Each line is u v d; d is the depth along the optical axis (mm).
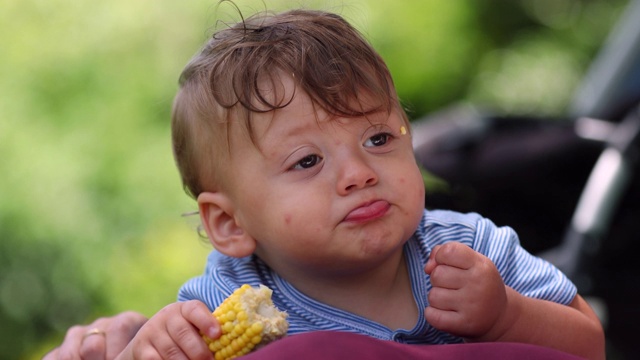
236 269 2689
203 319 2248
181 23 7531
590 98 5223
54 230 6793
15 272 6820
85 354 2744
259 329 2217
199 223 3090
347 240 2369
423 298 2510
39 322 6902
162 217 6945
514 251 2664
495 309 2330
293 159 2412
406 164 2447
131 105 7293
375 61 2549
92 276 6812
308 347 2039
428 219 2693
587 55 9992
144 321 2869
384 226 2373
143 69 7434
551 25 10102
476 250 2617
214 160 2578
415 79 9062
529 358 2102
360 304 2539
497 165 4703
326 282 2541
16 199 6773
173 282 6754
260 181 2465
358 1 8461
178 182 7008
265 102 2432
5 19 7332
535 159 4707
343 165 2379
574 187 4754
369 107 2436
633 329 4500
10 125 6934
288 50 2498
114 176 6977
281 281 2605
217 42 2695
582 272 4332
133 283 6770
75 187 6867
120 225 6902
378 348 2076
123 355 2344
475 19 9734
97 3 7516
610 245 4418
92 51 7398
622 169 4402
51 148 6938
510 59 9766
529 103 9484
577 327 2461
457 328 2326
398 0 9031
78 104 7223
